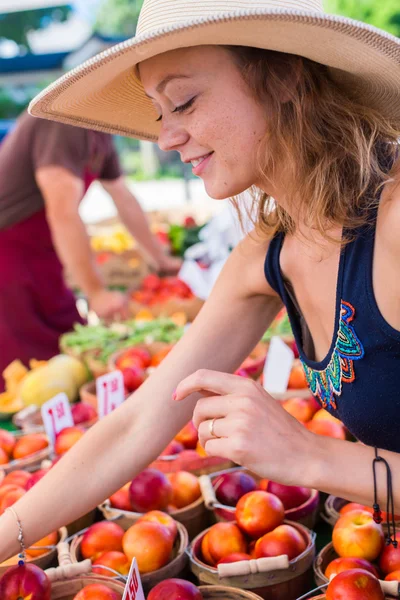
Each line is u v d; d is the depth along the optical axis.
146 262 4.37
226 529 1.48
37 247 3.50
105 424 1.38
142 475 1.61
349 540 1.38
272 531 1.44
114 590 1.29
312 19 0.95
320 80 1.09
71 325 3.73
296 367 2.40
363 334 1.08
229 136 1.09
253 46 1.04
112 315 3.44
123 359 2.68
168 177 13.91
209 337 1.39
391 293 1.04
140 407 1.38
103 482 1.36
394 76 1.08
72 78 1.14
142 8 1.14
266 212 1.30
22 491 1.64
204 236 3.62
